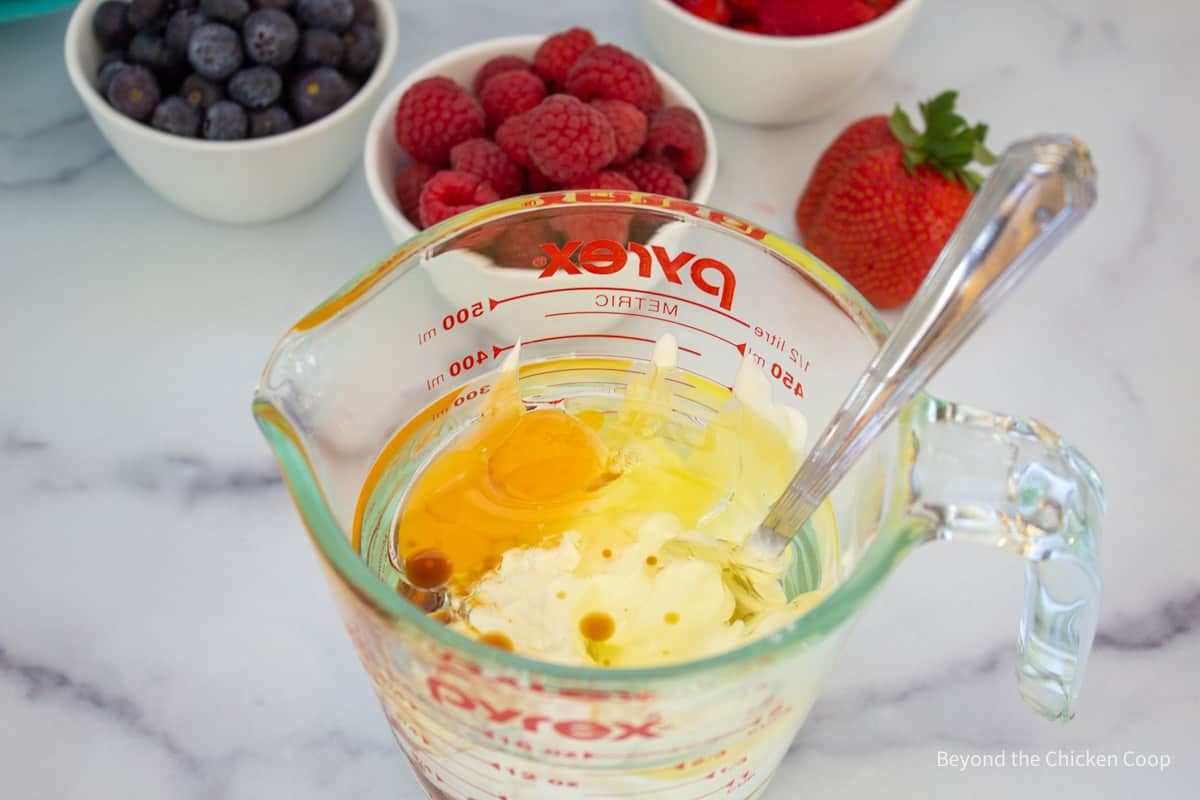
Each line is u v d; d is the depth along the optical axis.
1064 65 0.56
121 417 0.45
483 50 0.50
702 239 0.35
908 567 0.43
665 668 0.28
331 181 0.50
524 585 0.34
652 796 0.32
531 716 0.29
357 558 0.29
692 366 0.38
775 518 0.34
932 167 0.47
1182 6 0.58
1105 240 0.51
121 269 0.48
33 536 0.42
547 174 0.44
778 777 0.39
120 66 0.46
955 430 0.30
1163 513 0.44
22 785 0.38
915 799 0.39
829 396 0.34
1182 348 0.48
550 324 0.38
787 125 0.54
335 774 0.38
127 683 0.40
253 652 0.40
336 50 0.47
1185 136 0.54
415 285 0.34
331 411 0.33
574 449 0.37
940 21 0.57
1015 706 0.40
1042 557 0.30
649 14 0.52
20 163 0.51
